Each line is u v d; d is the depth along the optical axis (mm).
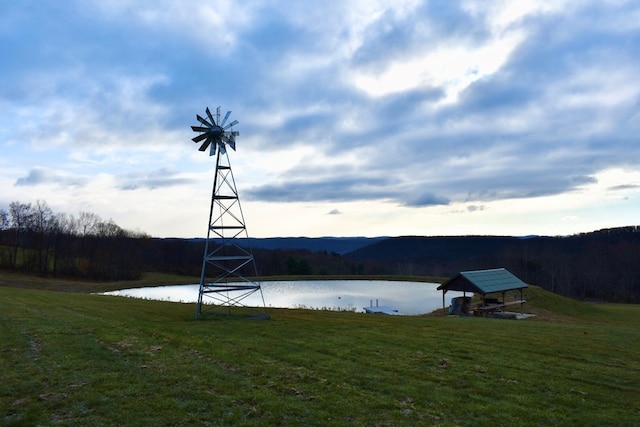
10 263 88562
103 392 10961
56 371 12688
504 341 18781
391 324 23938
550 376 13414
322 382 12281
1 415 9469
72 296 37812
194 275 111250
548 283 93562
